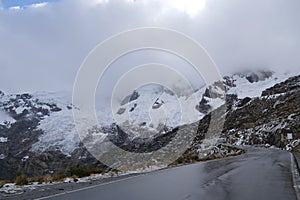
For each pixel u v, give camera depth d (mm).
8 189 17484
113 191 15898
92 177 24859
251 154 57906
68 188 17453
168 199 13375
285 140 90812
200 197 13836
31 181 21891
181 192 15281
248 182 18828
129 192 15500
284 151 69062
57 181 22031
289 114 120062
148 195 14469
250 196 14070
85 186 18250
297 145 79188
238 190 15805
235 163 35562
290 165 30484
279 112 139250
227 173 24328
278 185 17516
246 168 28516
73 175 25531
